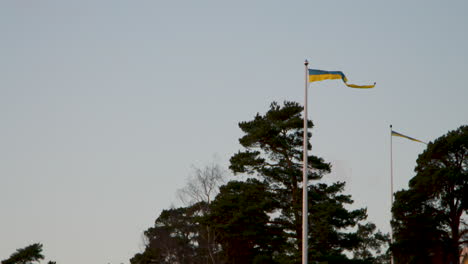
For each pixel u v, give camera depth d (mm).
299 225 62781
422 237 69812
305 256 33250
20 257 78562
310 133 65750
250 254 71562
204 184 78188
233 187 67688
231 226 66812
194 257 101250
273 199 65438
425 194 70688
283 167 65125
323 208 60156
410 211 71062
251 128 67250
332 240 61844
